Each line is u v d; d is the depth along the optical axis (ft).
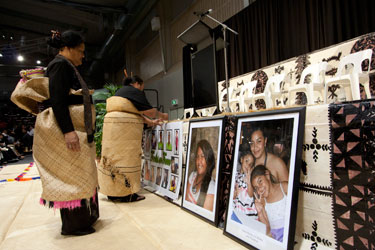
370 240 3.06
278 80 9.82
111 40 39.60
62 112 4.60
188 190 6.27
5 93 48.67
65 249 4.47
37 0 28.45
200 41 8.05
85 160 4.88
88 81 58.34
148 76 36.24
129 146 7.25
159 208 6.59
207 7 22.72
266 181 4.08
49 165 4.75
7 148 25.89
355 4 11.77
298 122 3.82
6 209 7.25
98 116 15.30
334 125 3.53
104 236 4.98
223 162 5.41
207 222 5.27
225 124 5.49
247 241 4.09
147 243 4.57
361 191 3.19
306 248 3.71
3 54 40.63
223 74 20.31
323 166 3.64
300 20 14.39
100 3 31.32
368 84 7.39
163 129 8.22
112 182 7.21
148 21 34.09
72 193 4.65
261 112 4.48
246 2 18.22
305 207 3.86
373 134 3.10
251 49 17.75
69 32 5.07
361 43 8.55
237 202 4.55
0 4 30.91
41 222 6.05
